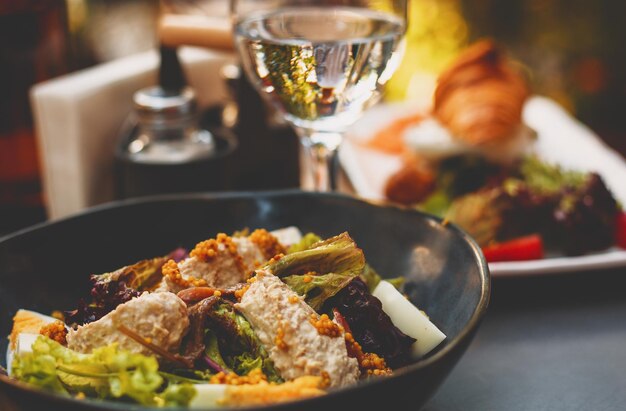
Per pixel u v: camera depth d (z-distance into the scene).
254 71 0.46
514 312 0.48
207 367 0.34
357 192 0.62
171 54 0.58
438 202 0.64
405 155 0.70
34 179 0.61
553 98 1.14
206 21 0.58
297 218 0.43
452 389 0.41
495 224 0.57
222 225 0.43
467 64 0.73
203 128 0.62
